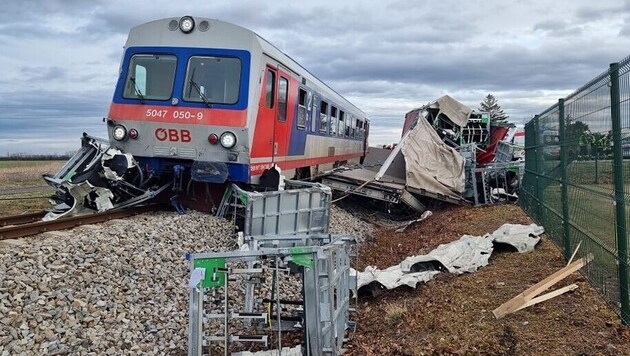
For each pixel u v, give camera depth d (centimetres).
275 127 1176
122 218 962
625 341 481
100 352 528
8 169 4288
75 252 687
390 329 626
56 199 1033
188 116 1039
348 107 2173
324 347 491
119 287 654
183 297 692
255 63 1056
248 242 646
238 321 635
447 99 1897
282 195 918
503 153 2045
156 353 553
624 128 495
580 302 587
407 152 1680
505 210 1490
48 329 534
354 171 1877
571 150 752
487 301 642
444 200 1702
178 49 1072
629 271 502
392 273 803
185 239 876
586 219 668
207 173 1025
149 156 1065
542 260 805
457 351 511
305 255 484
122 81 1089
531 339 513
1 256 628
